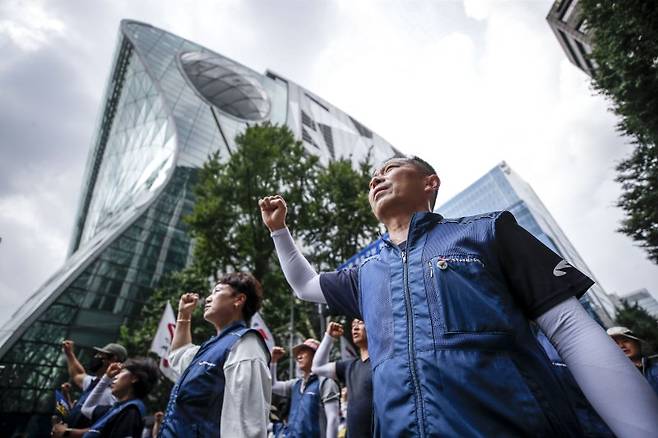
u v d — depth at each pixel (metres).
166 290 19.33
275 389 4.76
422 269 1.05
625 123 9.13
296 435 3.47
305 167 14.75
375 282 1.17
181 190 31.92
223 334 2.25
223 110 43.56
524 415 0.75
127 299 25.05
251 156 13.84
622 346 3.36
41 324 21.55
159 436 1.84
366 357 3.07
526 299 0.96
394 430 0.86
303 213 13.69
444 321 0.92
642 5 6.49
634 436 0.68
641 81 7.32
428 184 1.47
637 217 11.06
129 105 45.69
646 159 10.60
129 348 18.14
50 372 20.70
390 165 1.53
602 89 8.62
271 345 6.90
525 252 0.98
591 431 1.20
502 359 0.83
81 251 31.97
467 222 1.12
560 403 0.81
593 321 0.86
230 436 1.65
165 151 35.12
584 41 20.92
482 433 0.74
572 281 0.92
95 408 3.32
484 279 0.95
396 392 0.90
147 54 43.78
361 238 13.77
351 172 14.85
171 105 38.59
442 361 0.86
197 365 2.05
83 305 23.33
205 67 48.16
